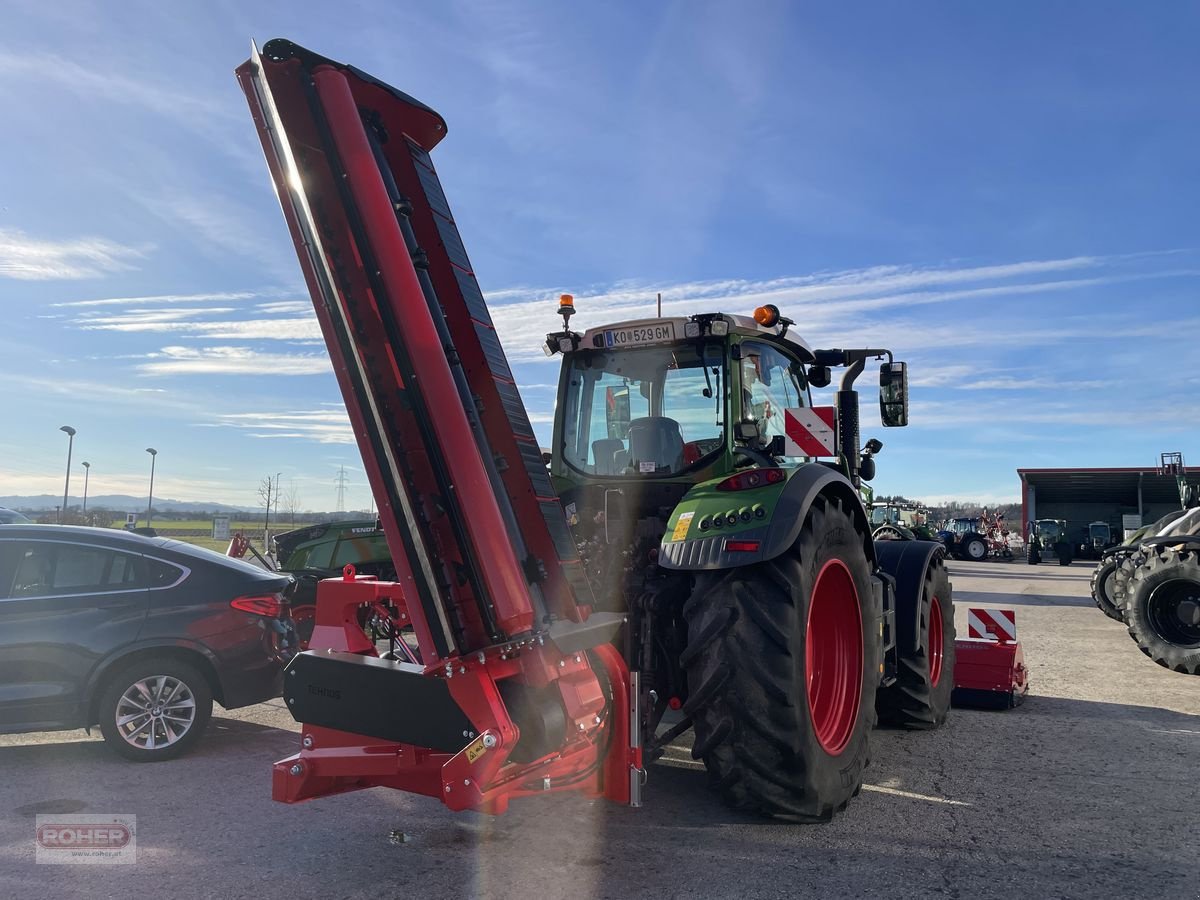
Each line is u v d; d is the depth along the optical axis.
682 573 3.85
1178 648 7.64
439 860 3.23
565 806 3.88
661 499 4.31
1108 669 8.02
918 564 5.36
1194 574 7.56
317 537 9.54
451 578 2.81
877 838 3.50
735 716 3.40
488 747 2.67
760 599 3.45
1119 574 10.32
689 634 3.52
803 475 3.71
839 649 4.00
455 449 2.85
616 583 3.87
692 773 4.42
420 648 2.75
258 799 4.01
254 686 5.05
